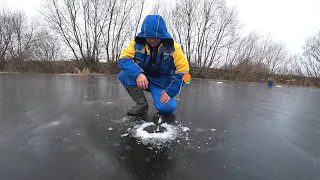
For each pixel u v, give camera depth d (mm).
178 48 1922
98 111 2318
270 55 14609
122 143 1478
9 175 1083
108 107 2518
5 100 2809
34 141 1489
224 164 1251
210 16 12555
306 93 5453
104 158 1273
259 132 1848
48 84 4590
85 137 1572
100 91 3789
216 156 1348
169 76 2168
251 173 1167
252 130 1894
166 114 2264
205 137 1655
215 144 1530
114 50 11398
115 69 10234
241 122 2129
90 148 1396
